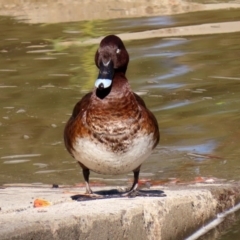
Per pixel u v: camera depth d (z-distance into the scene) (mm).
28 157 11883
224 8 23297
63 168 11359
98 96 8000
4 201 8344
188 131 12984
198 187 9484
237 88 15344
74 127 8117
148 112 8258
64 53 18453
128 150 8016
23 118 13930
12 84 16109
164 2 24297
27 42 19656
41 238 6781
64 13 23203
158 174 11023
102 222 7375
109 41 8289
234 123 13289
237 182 10180
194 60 17328
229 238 8531
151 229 7957
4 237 6473
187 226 8531
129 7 23859
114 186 10164
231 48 18203
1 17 23016
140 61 17375
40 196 8703
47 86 15898
